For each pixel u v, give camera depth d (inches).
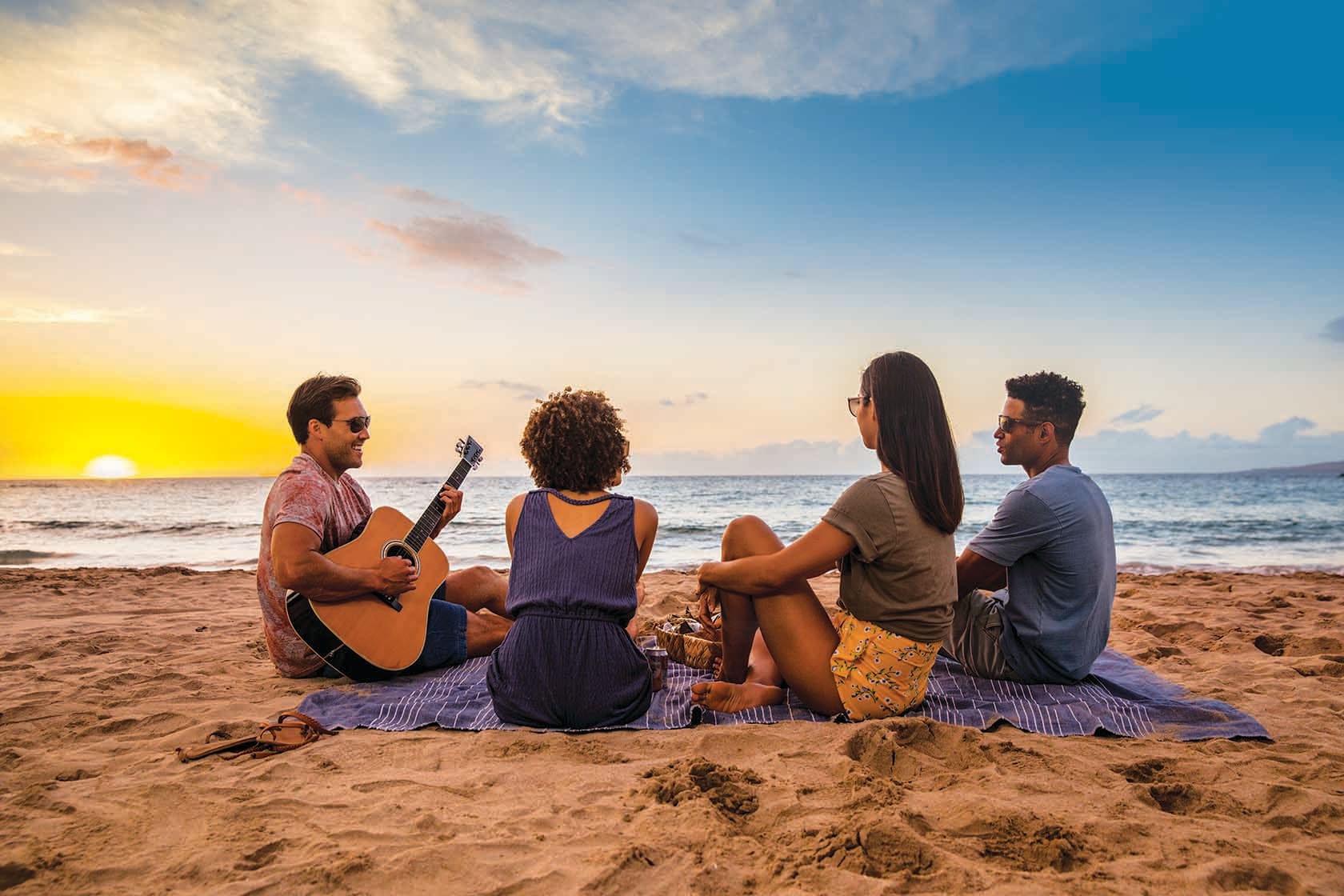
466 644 163.2
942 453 117.7
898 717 122.0
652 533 132.2
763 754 112.2
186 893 73.8
